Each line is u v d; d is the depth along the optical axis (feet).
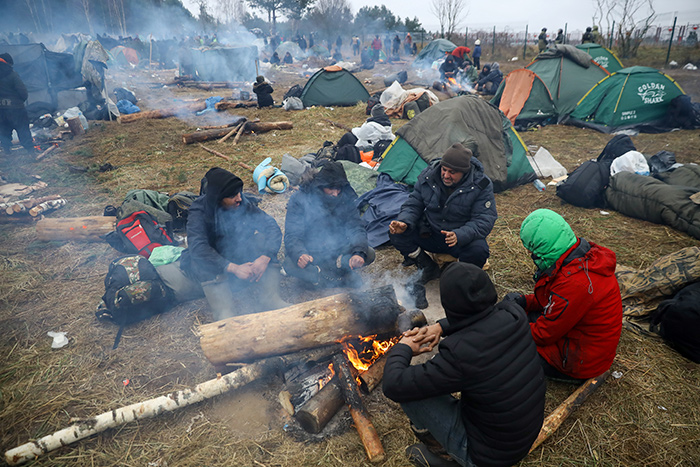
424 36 116.16
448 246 11.95
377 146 24.68
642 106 29.91
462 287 5.90
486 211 11.19
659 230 15.49
